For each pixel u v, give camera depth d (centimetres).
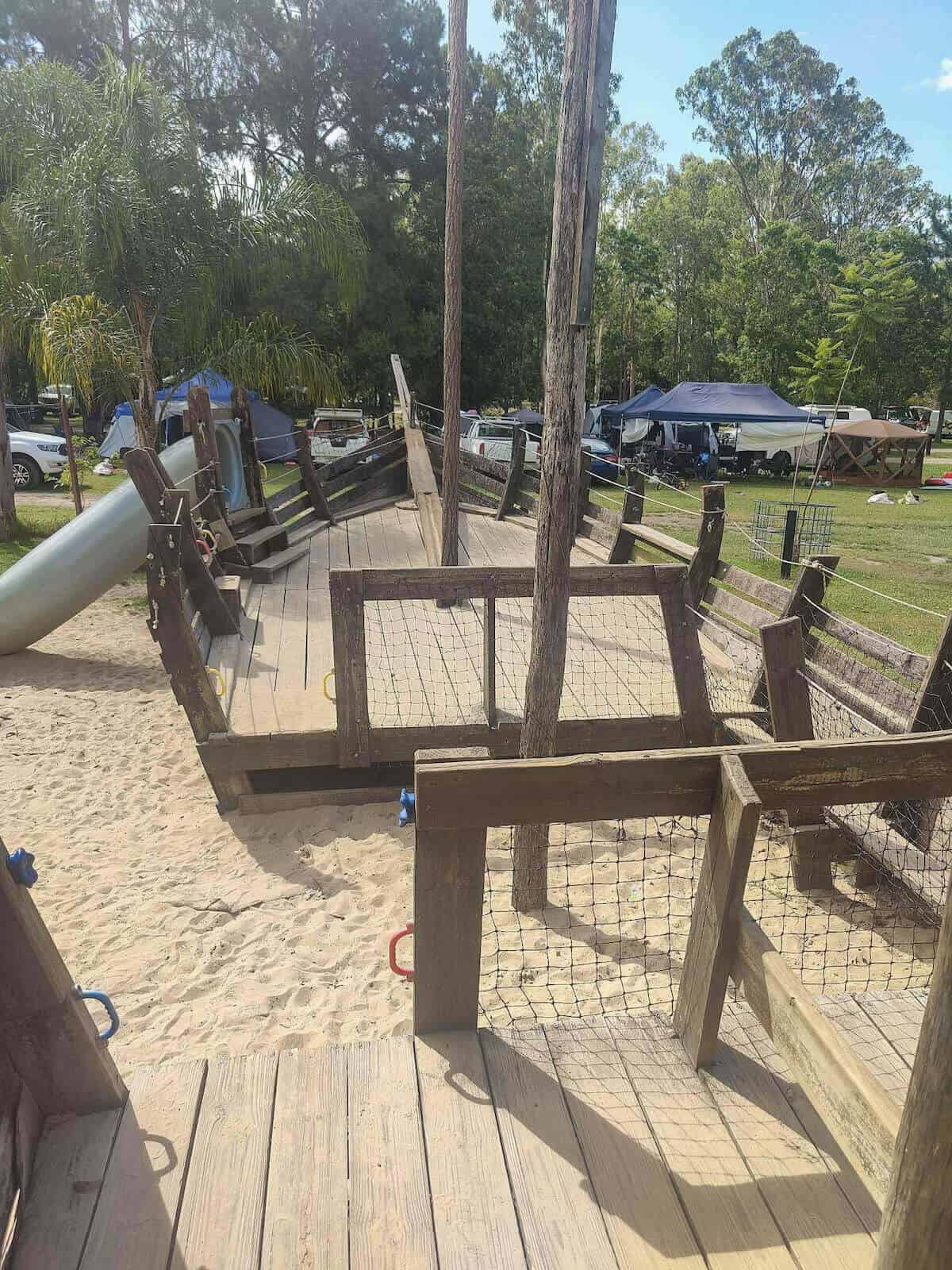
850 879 416
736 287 4462
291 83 2839
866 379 4341
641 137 5431
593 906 390
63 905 411
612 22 288
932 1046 128
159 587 460
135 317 1078
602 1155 209
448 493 761
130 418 2223
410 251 2922
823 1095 179
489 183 2948
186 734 632
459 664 616
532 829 384
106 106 1038
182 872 442
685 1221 193
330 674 538
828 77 5150
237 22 2753
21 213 1008
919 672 401
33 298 1054
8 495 1305
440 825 220
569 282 318
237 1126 215
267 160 2950
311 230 1123
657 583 484
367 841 468
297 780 517
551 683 362
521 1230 190
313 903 412
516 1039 246
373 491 1358
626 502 840
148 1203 195
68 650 856
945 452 4122
